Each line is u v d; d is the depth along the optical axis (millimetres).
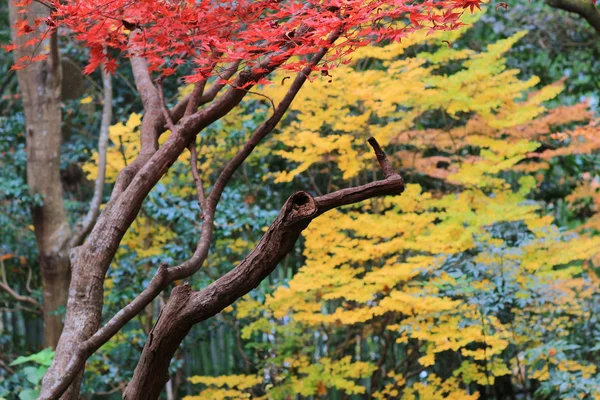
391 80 6348
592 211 9016
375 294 7098
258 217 7008
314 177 8586
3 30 10070
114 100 9125
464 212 6168
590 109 8695
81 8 2527
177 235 7352
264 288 6984
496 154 7094
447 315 6141
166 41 2734
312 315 6098
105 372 7676
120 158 7523
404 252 7262
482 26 8781
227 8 2723
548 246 6332
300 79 2904
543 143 8328
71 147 8938
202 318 2131
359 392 6680
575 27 8836
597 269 8992
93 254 2727
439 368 8734
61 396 2506
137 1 2586
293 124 6512
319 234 6051
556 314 7191
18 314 10609
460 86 6516
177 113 3277
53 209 7699
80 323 2629
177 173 7465
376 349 9695
